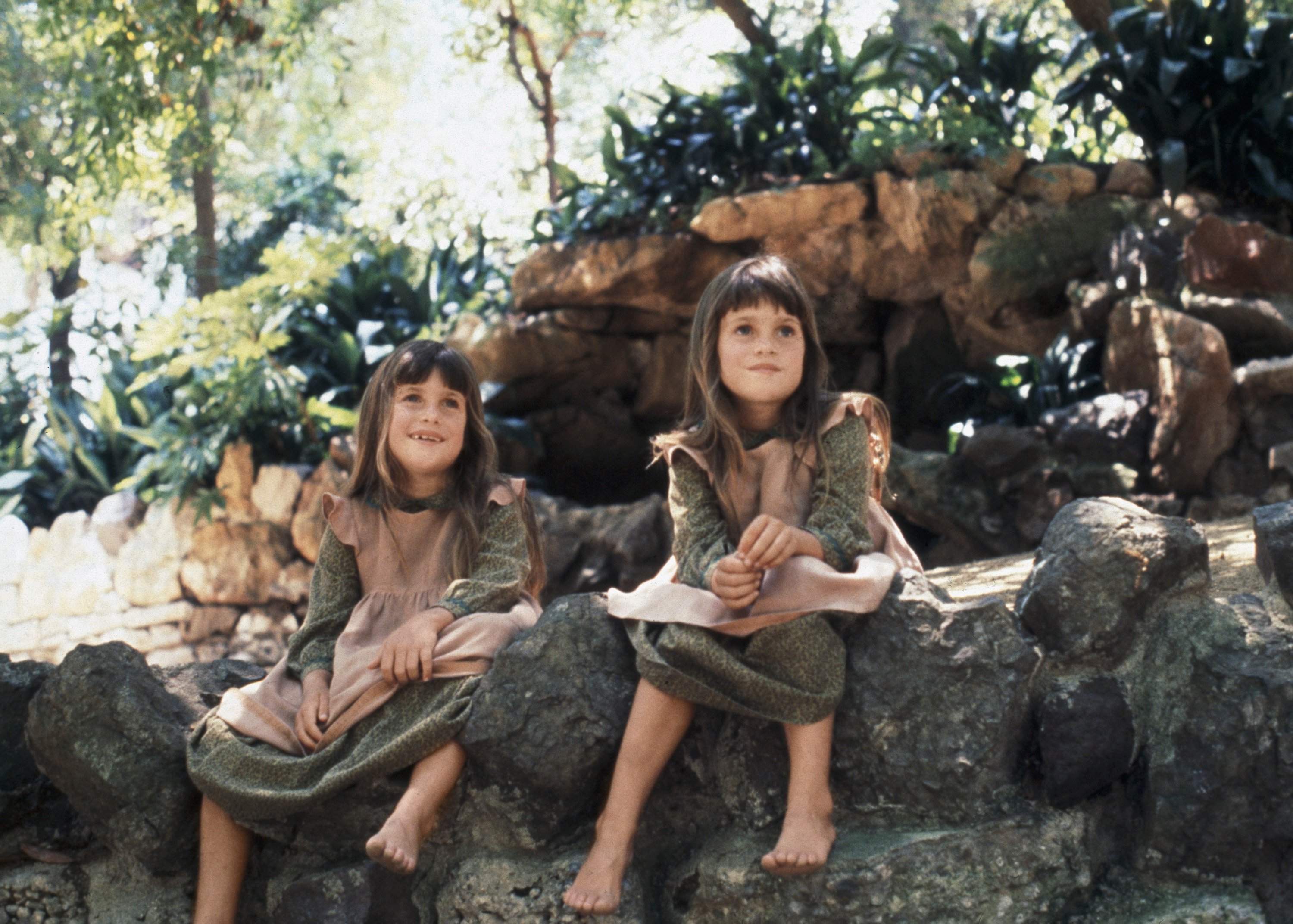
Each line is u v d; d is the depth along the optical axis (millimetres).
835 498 1944
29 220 10477
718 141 7336
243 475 7875
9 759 2223
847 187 6695
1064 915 1806
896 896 1751
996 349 6844
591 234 7523
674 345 7621
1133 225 6211
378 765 1913
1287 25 6055
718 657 1821
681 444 2031
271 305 7742
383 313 8727
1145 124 6547
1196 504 5312
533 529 2369
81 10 7250
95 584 8250
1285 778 1772
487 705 1936
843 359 7477
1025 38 7895
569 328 7426
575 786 1920
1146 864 1829
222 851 2012
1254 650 1858
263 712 2020
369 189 14836
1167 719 1862
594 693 1943
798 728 1835
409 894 1953
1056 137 7145
